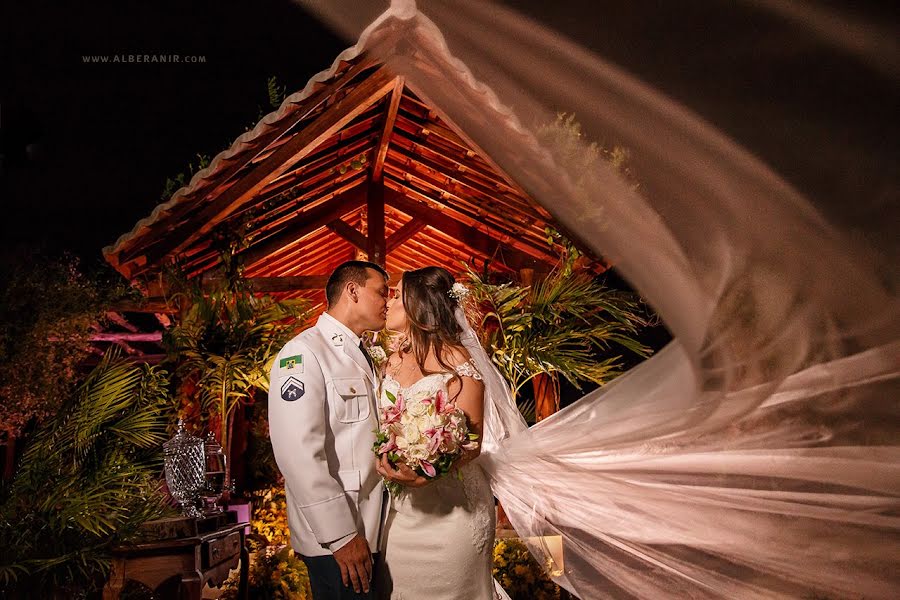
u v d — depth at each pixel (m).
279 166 5.40
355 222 8.42
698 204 0.92
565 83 0.91
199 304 5.83
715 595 2.37
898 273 0.86
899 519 1.93
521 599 5.15
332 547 2.72
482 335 3.93
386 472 2.74
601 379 6.08
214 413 5.89
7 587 3.28
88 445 3.74
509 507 3.02
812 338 1.00
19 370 3.85
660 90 0.83
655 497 2.36
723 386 1.40
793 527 2.11
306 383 2.88
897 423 1.47
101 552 3.40
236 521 4.47
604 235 1.05
